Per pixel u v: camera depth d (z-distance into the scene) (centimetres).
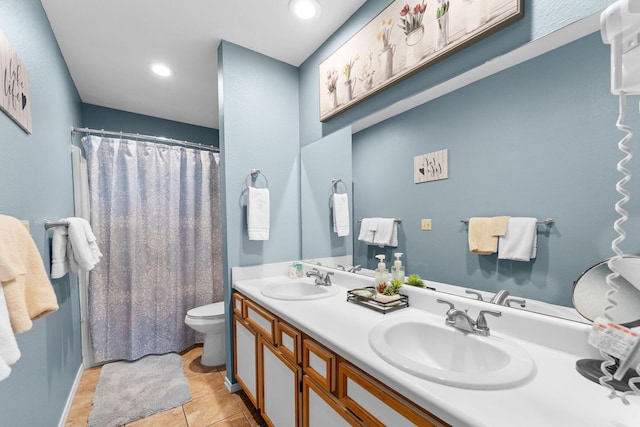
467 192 111
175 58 206
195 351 261
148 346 251
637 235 72
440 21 117
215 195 292
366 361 78
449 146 117
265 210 195
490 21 100
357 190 165
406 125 135
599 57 78
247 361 169
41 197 137
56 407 152
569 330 82
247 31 180
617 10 49
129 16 163
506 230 99
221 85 191
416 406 69
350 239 170
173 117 316
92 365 231
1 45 94
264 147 206
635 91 52
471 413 56
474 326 97
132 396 188
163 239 260
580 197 82
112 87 245
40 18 144
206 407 177
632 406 59
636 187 72
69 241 153
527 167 93
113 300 241
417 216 130
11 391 100
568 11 83
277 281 189
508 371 70
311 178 208
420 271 129
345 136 173
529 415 56
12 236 79
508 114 98
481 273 107
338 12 166
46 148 148
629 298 71
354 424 86
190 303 274
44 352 134
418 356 102
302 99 220
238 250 195
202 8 159
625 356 54
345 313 121
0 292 69
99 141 240
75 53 195
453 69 115
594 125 79
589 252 80
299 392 117
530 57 92
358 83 161
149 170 256
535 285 92
